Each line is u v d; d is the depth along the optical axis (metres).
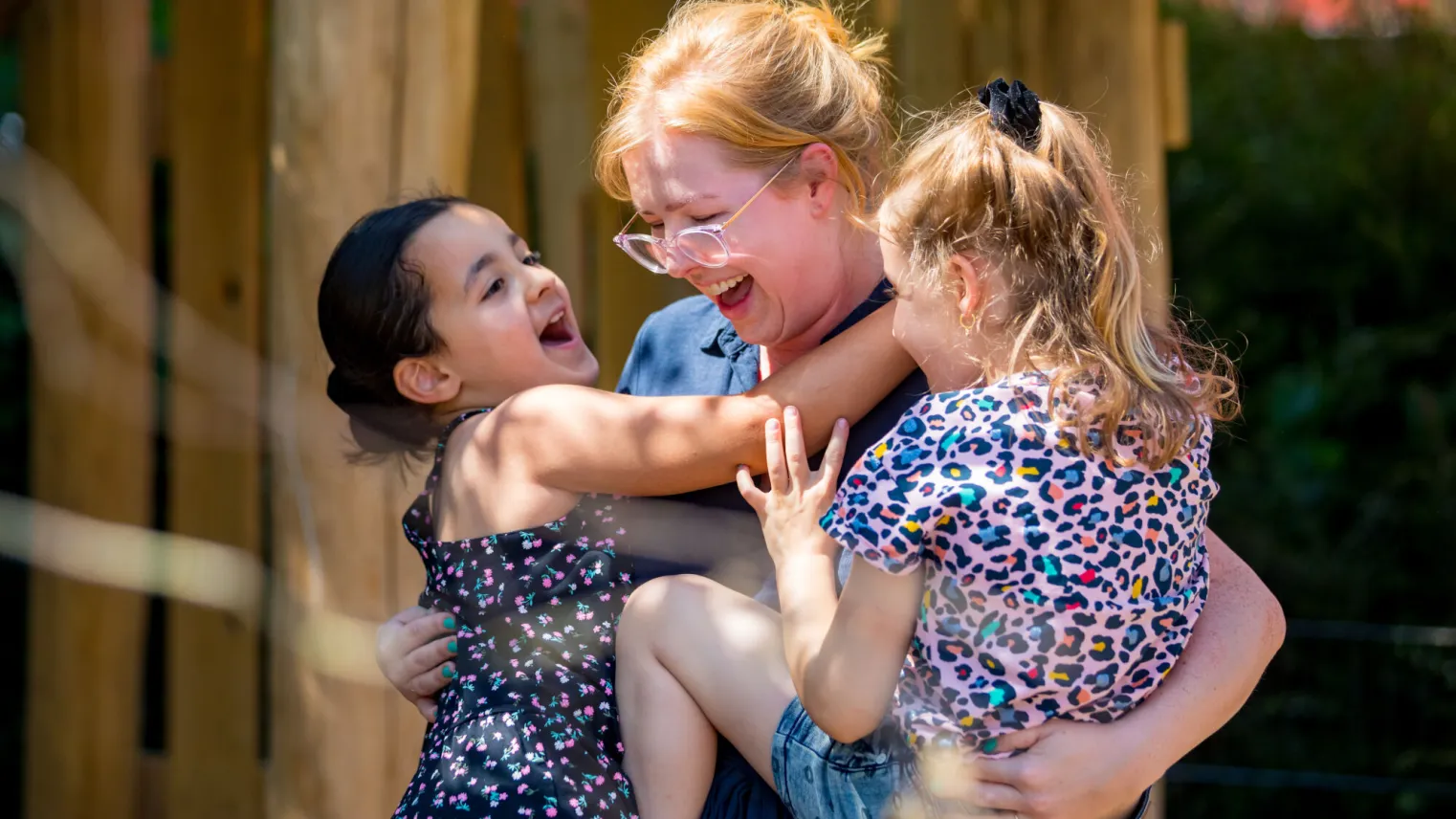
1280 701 10.27
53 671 7.58
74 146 7.48
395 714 5.98
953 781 3.53
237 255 7.65
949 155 3.74
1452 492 11.78
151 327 7.23
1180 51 8.27
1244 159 13.64
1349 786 9.67
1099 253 3.61
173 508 7.48
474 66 5.84
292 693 6.05
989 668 3.52
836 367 3.96
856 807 3.62
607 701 3.98
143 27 7.61
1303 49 14.25
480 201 7.61
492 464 4.22
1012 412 3.54
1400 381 12.64
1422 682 10.11
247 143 7.68
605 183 4.30
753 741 3.78
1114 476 3.52
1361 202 13.31
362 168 5.71
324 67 5.71
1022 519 3.47
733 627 3.84
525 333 4.44
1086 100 7.98
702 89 3.89
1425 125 13.50
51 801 7.57
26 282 6.05
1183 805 10.13
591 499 4.18
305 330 5.83
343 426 5.81
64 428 7.34
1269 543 11.89
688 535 4.15
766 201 3.93
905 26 8.30
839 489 3.74
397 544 5.88
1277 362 13.16
